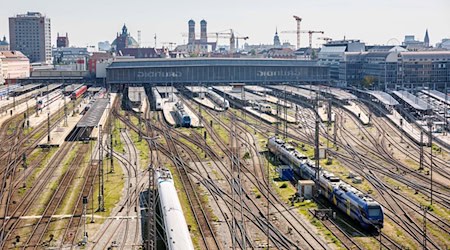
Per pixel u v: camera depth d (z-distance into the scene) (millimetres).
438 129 152250
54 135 139375
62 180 97812
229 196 88500
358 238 70250
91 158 115625
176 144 131750
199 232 72000
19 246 66500
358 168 109062
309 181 88625
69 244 67312
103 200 83250
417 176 103562
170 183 78500
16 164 110125
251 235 71188
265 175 102562
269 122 163375
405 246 67438
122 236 69812
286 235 71125
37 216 77875
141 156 117938
